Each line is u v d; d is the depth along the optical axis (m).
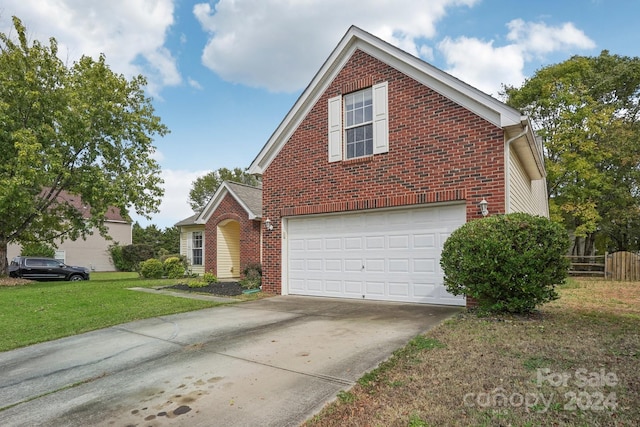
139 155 18.19
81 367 4.88
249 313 8.16
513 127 7.82
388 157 9.38
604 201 23.36
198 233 21.44
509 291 6.50
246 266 14.81
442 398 3.41
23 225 16.56
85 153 16.89
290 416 3.28
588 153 20.81
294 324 6.92
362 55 10.08
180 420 3.30
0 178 14.15
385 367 4.29
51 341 6.24
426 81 8.91
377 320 7.01
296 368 4.49
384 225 9.53
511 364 4.14
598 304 8.21
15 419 3.46
